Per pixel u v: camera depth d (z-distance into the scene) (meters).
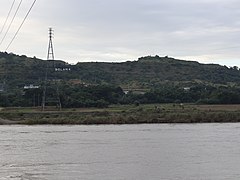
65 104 161.12
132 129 108.31
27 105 166.88
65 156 63.12
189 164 55.62
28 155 64.38
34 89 170.12
